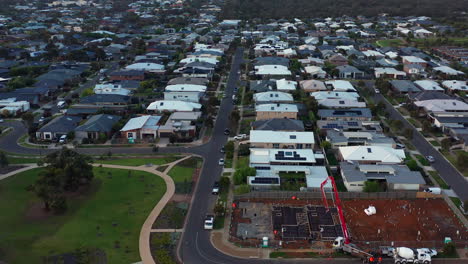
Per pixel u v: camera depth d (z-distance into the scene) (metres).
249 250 69.12
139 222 76.12
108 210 79.81
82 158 86.69
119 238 71.25
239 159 102.88
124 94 151.38
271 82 160.62
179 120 123.25
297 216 78.62
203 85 161.12
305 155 99.56
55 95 157.12
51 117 131.75
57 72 175.12
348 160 97.38
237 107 143.12
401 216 79.12
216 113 137.12
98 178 92.44
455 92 157.38
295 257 67.38
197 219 77.75
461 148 108.31
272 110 127.44
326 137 110.94
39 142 113.75
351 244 67.88
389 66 195.25
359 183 87.25
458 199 84.62
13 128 124.81
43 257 65.56
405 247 67.06
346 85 160.25
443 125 119.12
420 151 107.81
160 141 114.56
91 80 178.62
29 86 162.38
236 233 73.50
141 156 104.94
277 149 102.19
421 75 181.50
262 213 80.06
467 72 183.50
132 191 87.06
